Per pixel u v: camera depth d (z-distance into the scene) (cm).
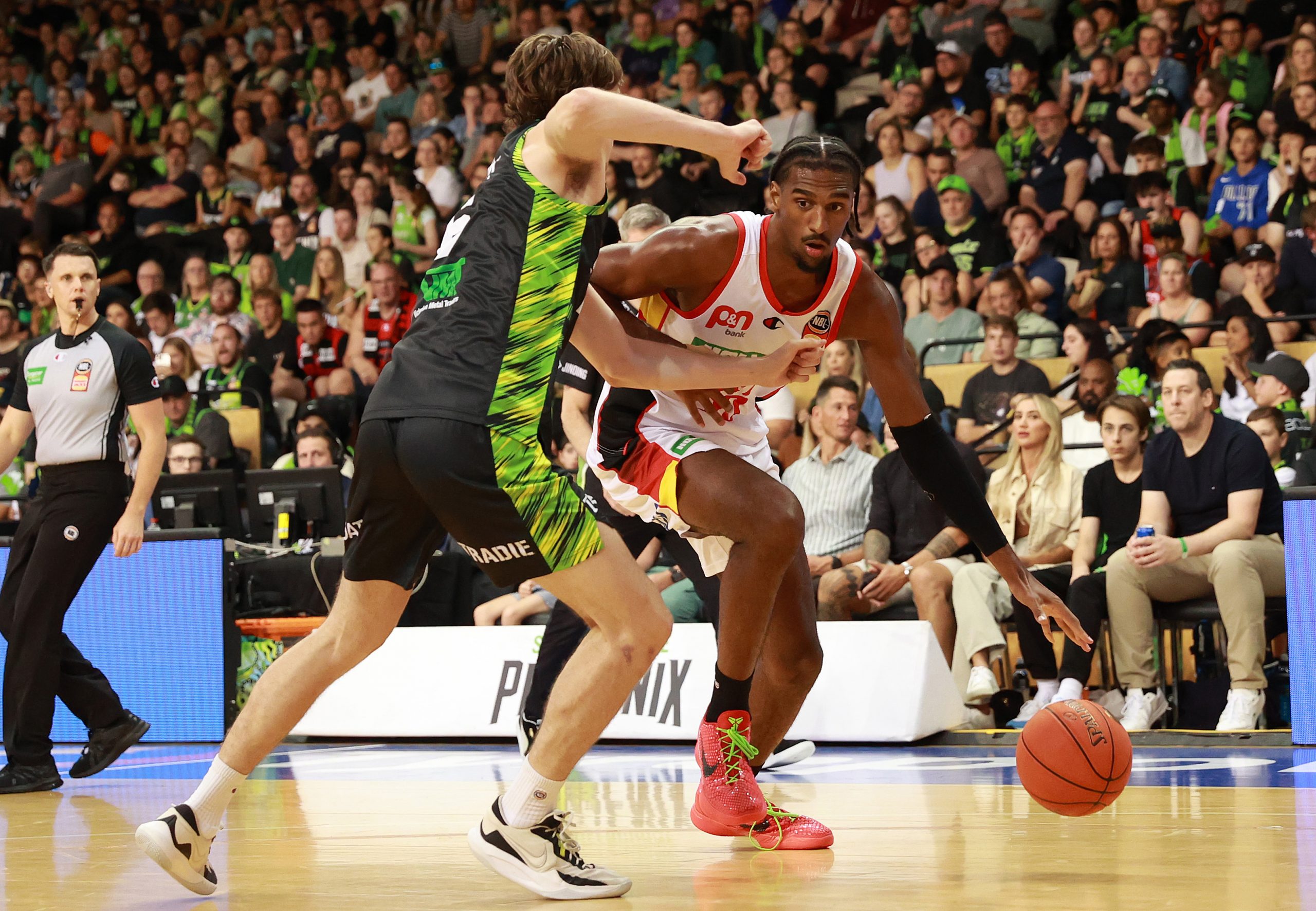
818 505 824
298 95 1727
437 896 297
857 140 1408
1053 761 342
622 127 283
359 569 306
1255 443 700
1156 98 1223
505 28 1689
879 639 694
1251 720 666
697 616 783
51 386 575
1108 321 1083
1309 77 1165
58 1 1945
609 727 725
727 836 379
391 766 638
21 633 567
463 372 292
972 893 282
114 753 598
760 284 364
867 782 524
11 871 345
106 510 577
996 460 914
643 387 341
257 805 484
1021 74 1323
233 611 802
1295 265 1033
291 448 1148
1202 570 688
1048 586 759
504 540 292
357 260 1434
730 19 1556
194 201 1648
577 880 291
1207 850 335
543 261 296
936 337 1082
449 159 1484
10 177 1775
